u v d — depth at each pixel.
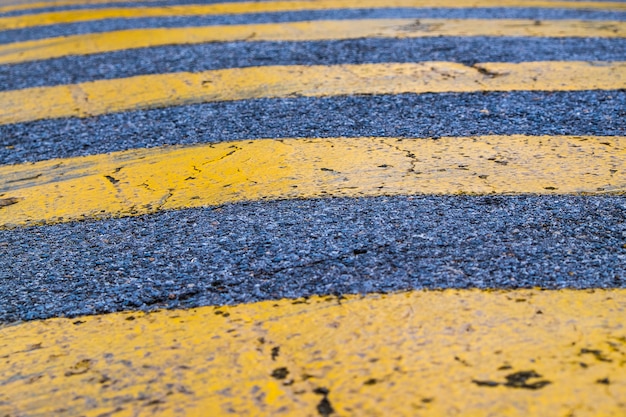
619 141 3.44
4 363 2.03
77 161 3.56
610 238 2.53
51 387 1.91
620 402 1.73
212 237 2.67
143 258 2.56
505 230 2.61
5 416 1.81
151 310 2.24
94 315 2.23
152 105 4.29
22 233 2.85
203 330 2.11
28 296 2.38
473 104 4.00
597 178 3.04
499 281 2.28
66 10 7.81
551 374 1.84
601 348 1.93
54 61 5.49
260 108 4.09
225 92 4.41
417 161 3.29
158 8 7.59
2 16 7.72
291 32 5.94
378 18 6.41
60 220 2.94
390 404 1.76
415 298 2.20
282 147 3.53
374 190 3.00
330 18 6.50
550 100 4.01
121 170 3.41
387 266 2.39
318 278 2.34
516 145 3.44
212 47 5.55
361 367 1.90
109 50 5.70
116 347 2.06
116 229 2.81
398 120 3.82
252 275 2.39
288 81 4.55
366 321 2.10
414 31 5.77
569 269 2.34
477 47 5.18
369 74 4.61
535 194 2.91
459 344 1.97
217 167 3.35
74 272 2.51
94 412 1.81
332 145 3.52
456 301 2.17
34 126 4.09
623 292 2.20
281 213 2.83
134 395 1.86
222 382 1.88
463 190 2.97
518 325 2.04
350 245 2.54
